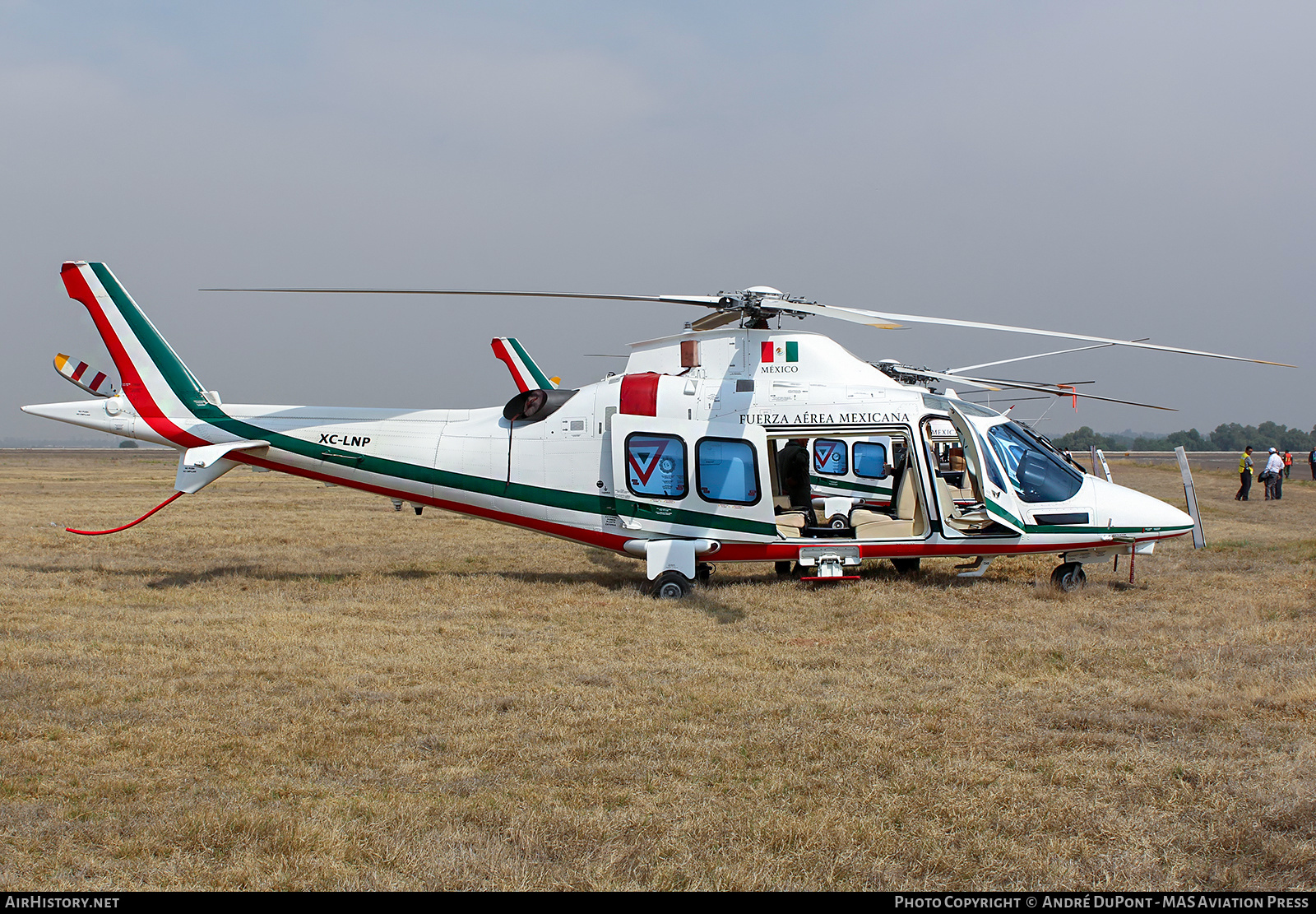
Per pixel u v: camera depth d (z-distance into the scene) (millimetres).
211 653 7516
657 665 7168
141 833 4117
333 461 11766
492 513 11742
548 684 6586
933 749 5199
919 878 3779
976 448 10898
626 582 11555
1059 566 11055
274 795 4598
